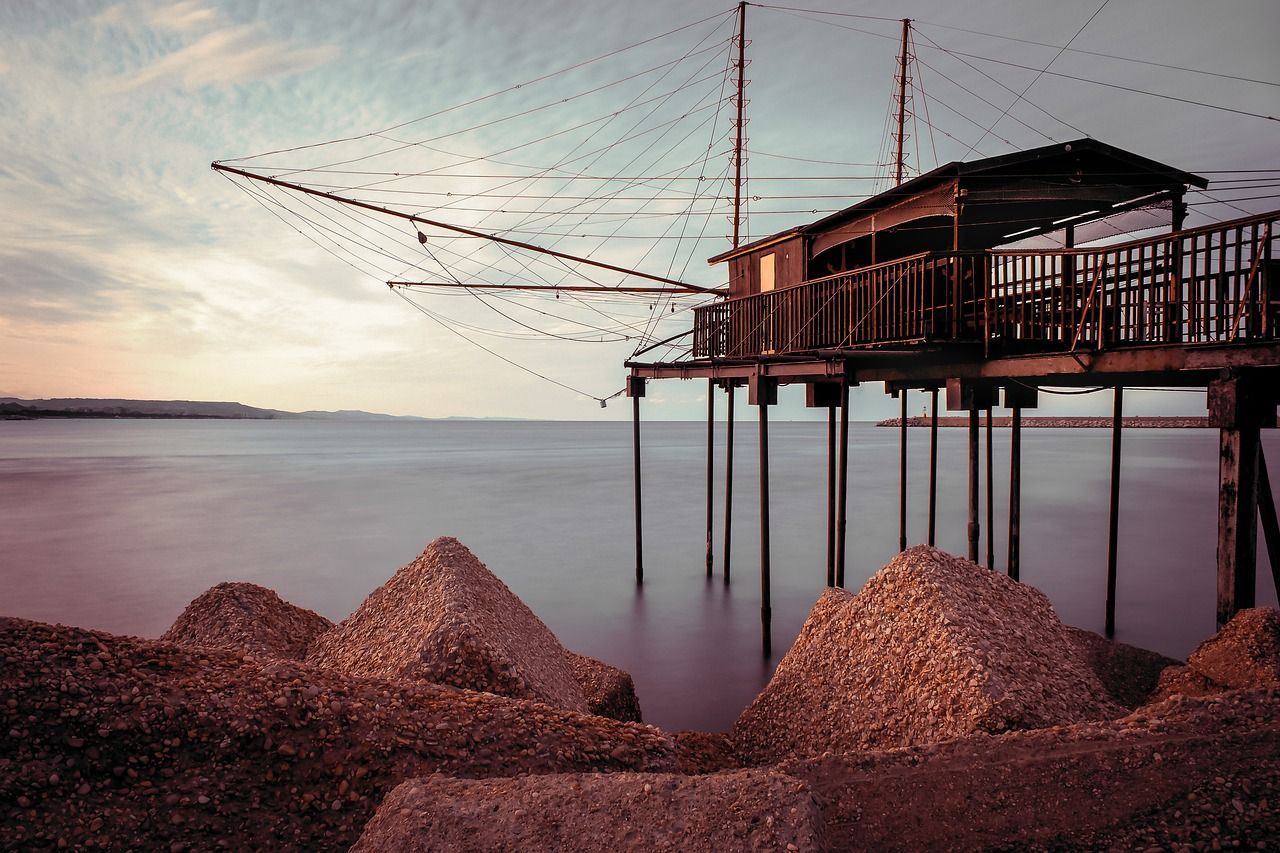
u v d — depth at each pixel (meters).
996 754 5.08
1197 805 4.22
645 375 20.94
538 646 8.64
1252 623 7.43
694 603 18.78
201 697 5.32
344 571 22.59
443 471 61.12
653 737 5.75
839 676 7.56
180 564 23.47
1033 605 8.12
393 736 5.25
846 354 13.12
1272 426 8.45
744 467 64.50
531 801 4.01
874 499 39.91
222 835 4.47
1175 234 9.17
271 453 91.00
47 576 21.73
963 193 12.95
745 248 19.20
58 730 4.94
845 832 4.43
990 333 12.14
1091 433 170.62
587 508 37.00
